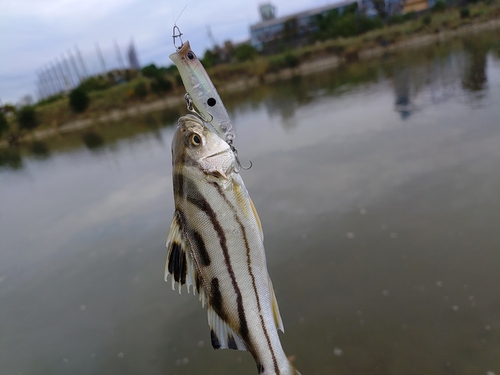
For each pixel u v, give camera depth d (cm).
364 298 63
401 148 120
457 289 60
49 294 85
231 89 521
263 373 23
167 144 228
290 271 74
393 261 70
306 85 362
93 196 153
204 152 23
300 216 93
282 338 59
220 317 23
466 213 77
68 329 71
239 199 23
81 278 89
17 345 70
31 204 166
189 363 58
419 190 91
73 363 62
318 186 108
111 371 59
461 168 95
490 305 56
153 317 70
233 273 23
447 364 49
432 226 76
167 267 22
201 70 23
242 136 199
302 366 54
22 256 109
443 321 55
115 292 80
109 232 112
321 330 59
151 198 134
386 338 55
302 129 181
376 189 97
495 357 48
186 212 23
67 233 119
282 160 138
